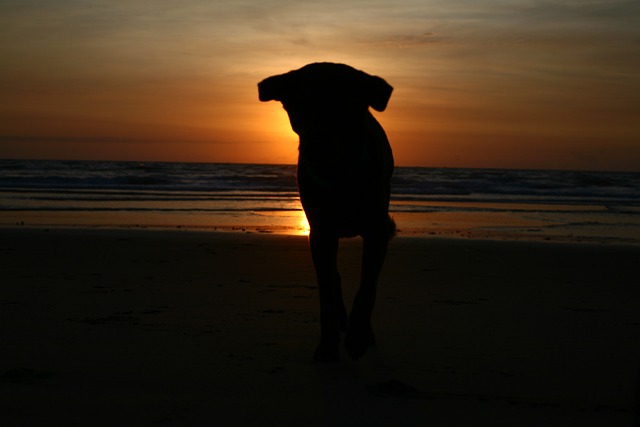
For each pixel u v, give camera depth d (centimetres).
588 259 1137
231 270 917
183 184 3712
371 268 469
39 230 1405
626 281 905
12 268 896
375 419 349
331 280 473
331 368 447
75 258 1013
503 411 366
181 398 376
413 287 807
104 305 648
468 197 3050
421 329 573
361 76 399
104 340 507
